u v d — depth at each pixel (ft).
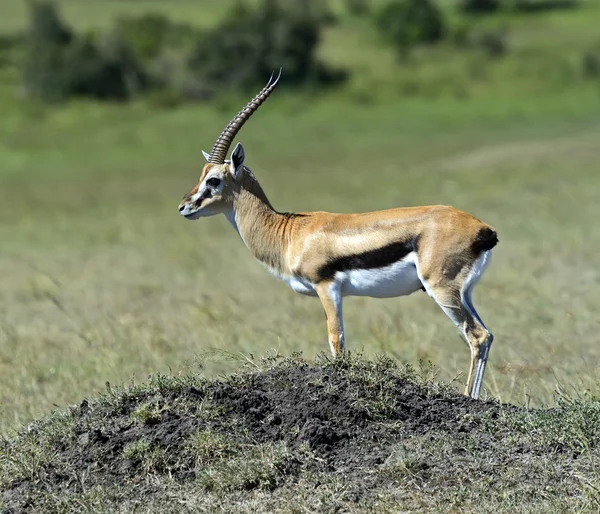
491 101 568.82
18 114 538.88
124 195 335.67
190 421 74.23
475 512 64.34
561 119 497.46
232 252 211.00
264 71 608.60
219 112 555.69
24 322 147.13
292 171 377.50
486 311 131.23
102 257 213.66
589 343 113.29
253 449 71.41
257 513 65.46
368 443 73.20
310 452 71.46
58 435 75.15
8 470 72.74
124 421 75.41
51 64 581.12
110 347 118.73
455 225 84.64
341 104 569.64
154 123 525.34
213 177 95.04
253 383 78.59
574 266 162.61
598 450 71.77
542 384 95.20
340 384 76.95
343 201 284.20
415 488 67.82
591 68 630.74
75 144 470.80
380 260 86.22
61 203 321.32
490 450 72.23
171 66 613.52
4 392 103.76
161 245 228.02
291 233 91.56
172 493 68.85
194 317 136.77
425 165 370.53
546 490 66.80
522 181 299.99
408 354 109.81
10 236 256.32
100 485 70.03
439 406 77.82
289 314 137.80
